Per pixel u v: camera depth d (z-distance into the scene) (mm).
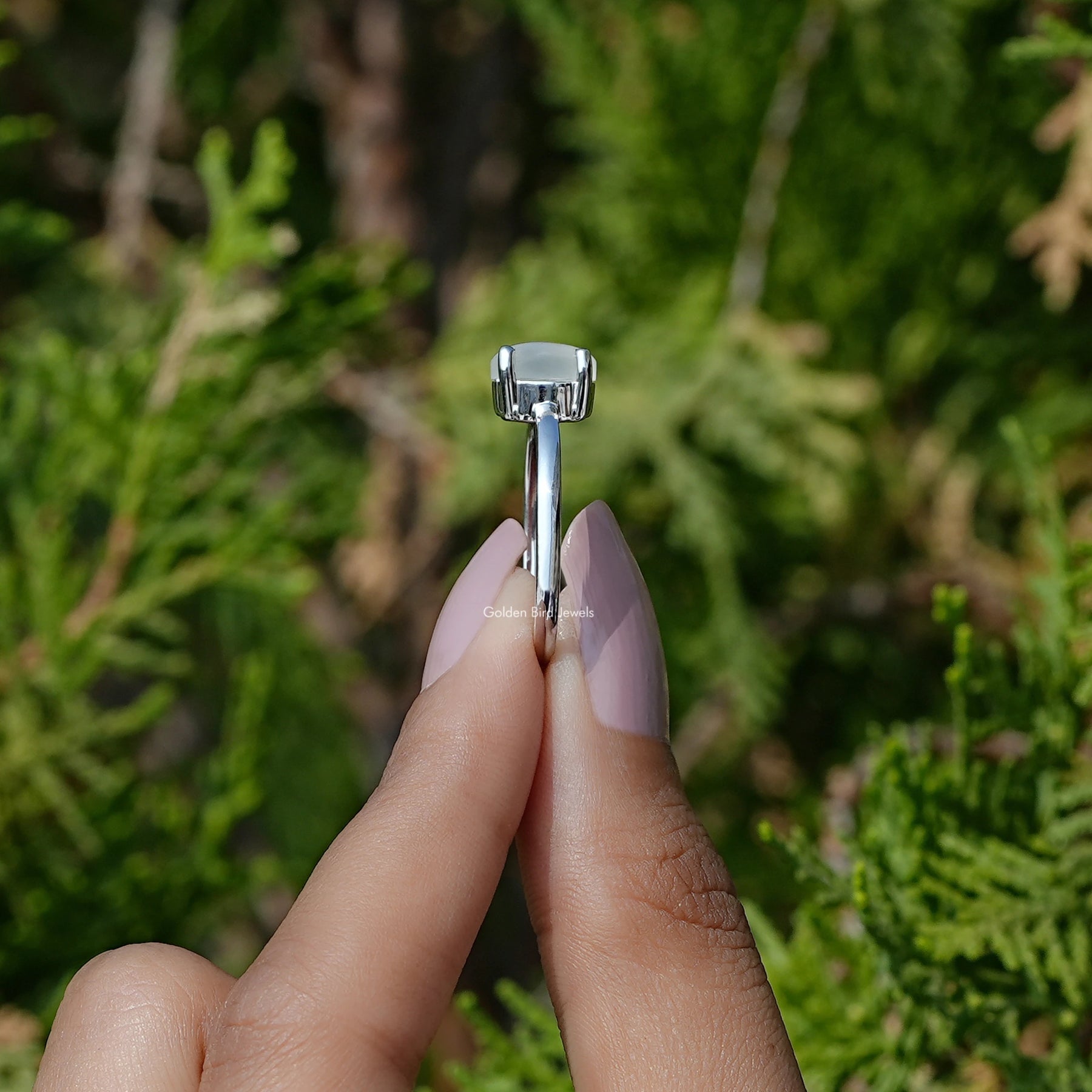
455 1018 339
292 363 228
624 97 312
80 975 146
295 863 284
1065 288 209
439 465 309
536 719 137
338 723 346
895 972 157
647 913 134
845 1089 174
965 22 257
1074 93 208
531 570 141
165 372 217
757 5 285
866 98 269
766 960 170
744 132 300
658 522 313
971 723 166
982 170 278
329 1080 126
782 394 275
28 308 352
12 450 219
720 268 311
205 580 217
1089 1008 159
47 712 215
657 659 141
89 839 209
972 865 161
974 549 279
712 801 309
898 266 294
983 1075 166
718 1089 129
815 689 312
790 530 302
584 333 303
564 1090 174
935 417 295
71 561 310
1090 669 162
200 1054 139
